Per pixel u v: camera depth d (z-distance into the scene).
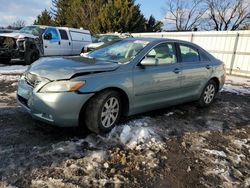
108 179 3.03
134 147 3.79
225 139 4.45
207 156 3.78
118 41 5.24
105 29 30.27
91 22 32.66
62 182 2.88
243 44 13.27
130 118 4.85
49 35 13.23
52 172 3.04
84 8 34.59
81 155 3.45
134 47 4.75
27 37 12.17
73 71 3.74
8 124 4.26
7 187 2.73
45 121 3.79
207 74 5.90
